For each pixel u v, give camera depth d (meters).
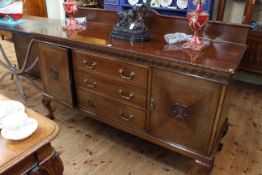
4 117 1.13
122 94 1.56
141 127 1.56
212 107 1.22
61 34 1.75
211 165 1.34
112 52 1.46
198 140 1.33
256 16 2.62
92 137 1.93
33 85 2.74
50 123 1.13
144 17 1.79
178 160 1.70
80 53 1.64
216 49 1.43
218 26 1.57
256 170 1.63
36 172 1.02
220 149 1.78
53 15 4.41
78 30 1.87
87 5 3.25
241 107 2.39
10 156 0.94
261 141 1.92
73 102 1.86
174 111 1.35
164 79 1.32
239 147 1.85
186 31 1.69
